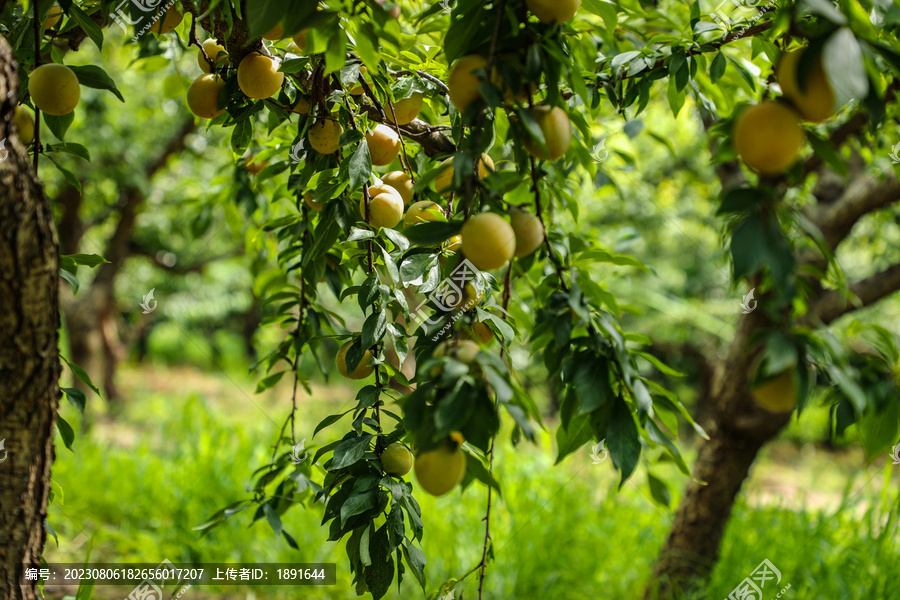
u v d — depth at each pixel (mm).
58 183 6402
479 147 1006
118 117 6309
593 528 3686
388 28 1071
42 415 1153
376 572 1315
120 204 7281
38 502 1186
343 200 1562
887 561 3104
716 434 3096
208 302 9688
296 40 1404
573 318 1312
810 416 9609
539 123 1053
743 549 3414
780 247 813
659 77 1765
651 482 1456
